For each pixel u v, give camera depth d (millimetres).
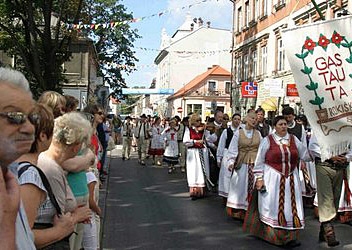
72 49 33750
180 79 65625
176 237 7938
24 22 18031
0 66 2184
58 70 18859
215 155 12547
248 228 7852
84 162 4105
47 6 17891
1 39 18734
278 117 7566
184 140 12016
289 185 7402
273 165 7457
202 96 56188
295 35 7355
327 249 7262
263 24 29484
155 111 78250
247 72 32969
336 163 7508
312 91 7312
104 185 13531
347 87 7316
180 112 55281
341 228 8664
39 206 2924
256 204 7809
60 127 3492
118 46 39781
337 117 7270
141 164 21219
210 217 9648
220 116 12883
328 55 7332
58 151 3482
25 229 2096
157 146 21047
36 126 2639
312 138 7664
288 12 25188
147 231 8336
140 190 13234
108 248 7145
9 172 1950
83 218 3664
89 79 33812
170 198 11953
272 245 7508
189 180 11898
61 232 3158
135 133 21688
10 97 2014
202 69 65812
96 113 7301
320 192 7570
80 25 19000
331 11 20203
